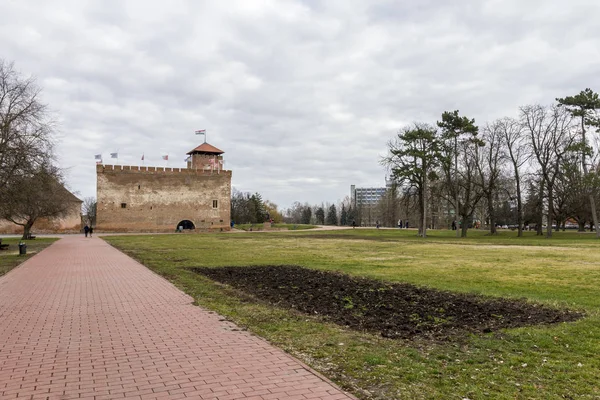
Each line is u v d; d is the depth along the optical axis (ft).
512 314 32.14
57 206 157.89
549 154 168.25
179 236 188.34
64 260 78.48
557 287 45.03
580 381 18.75
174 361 21.27
